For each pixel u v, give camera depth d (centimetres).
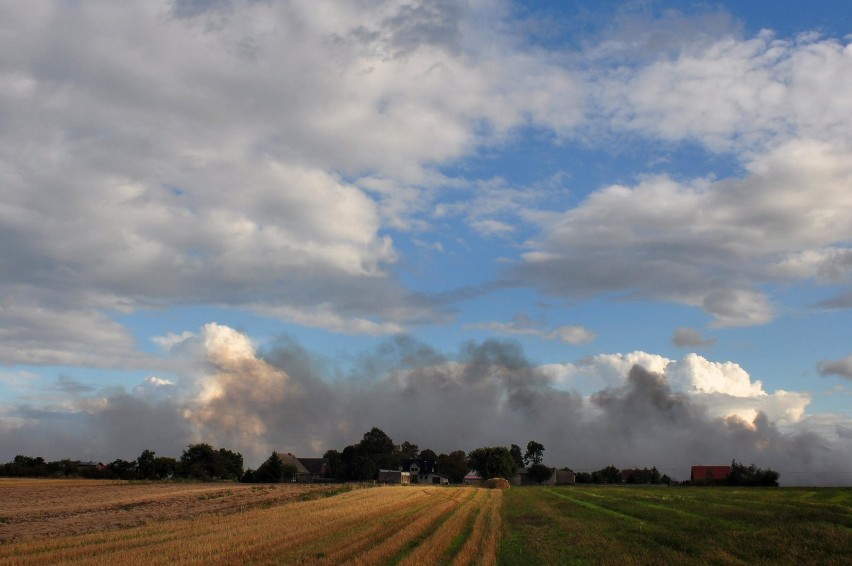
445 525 3912
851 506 5291
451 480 19062
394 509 4912
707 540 3102
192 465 15725
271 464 15400
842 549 2798
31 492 8562
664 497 7138
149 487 10162
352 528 3528
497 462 16512
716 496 7269
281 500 6175
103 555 2544
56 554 2605
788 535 3219
